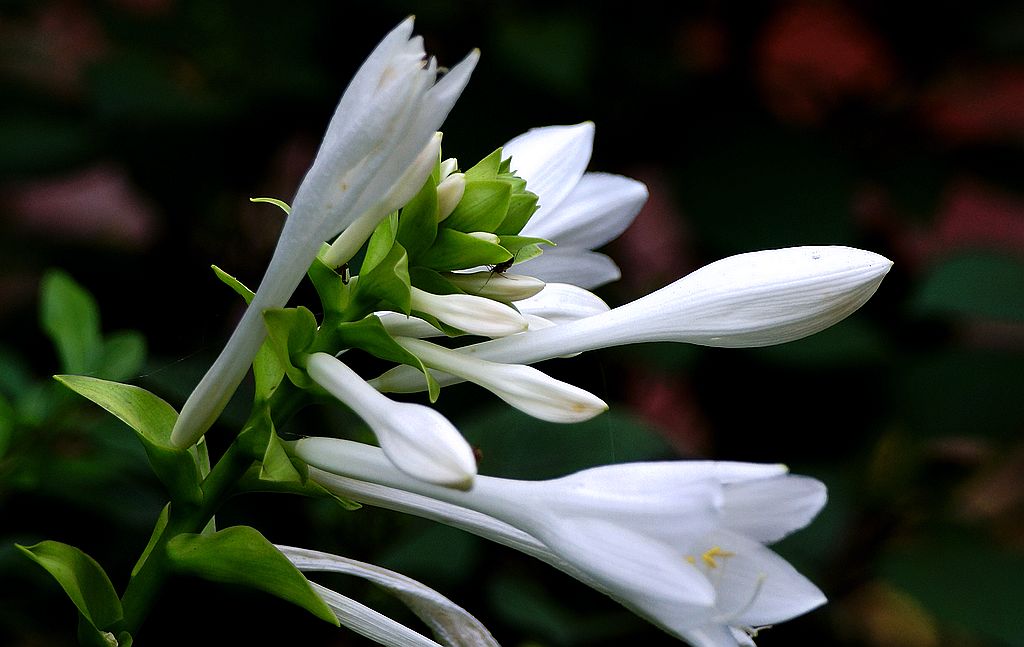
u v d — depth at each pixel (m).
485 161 0.62
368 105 0.57
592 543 0.58
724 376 0.96
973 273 0.88
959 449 0.88
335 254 0.60
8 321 0.98
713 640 0.59
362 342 0.60
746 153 0.98
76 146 0.94
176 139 0.94
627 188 0.65
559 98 0.93
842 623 0.84
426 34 0.95
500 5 0.94
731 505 0.59
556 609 0.74
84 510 0.73
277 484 0.61
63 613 0.73
